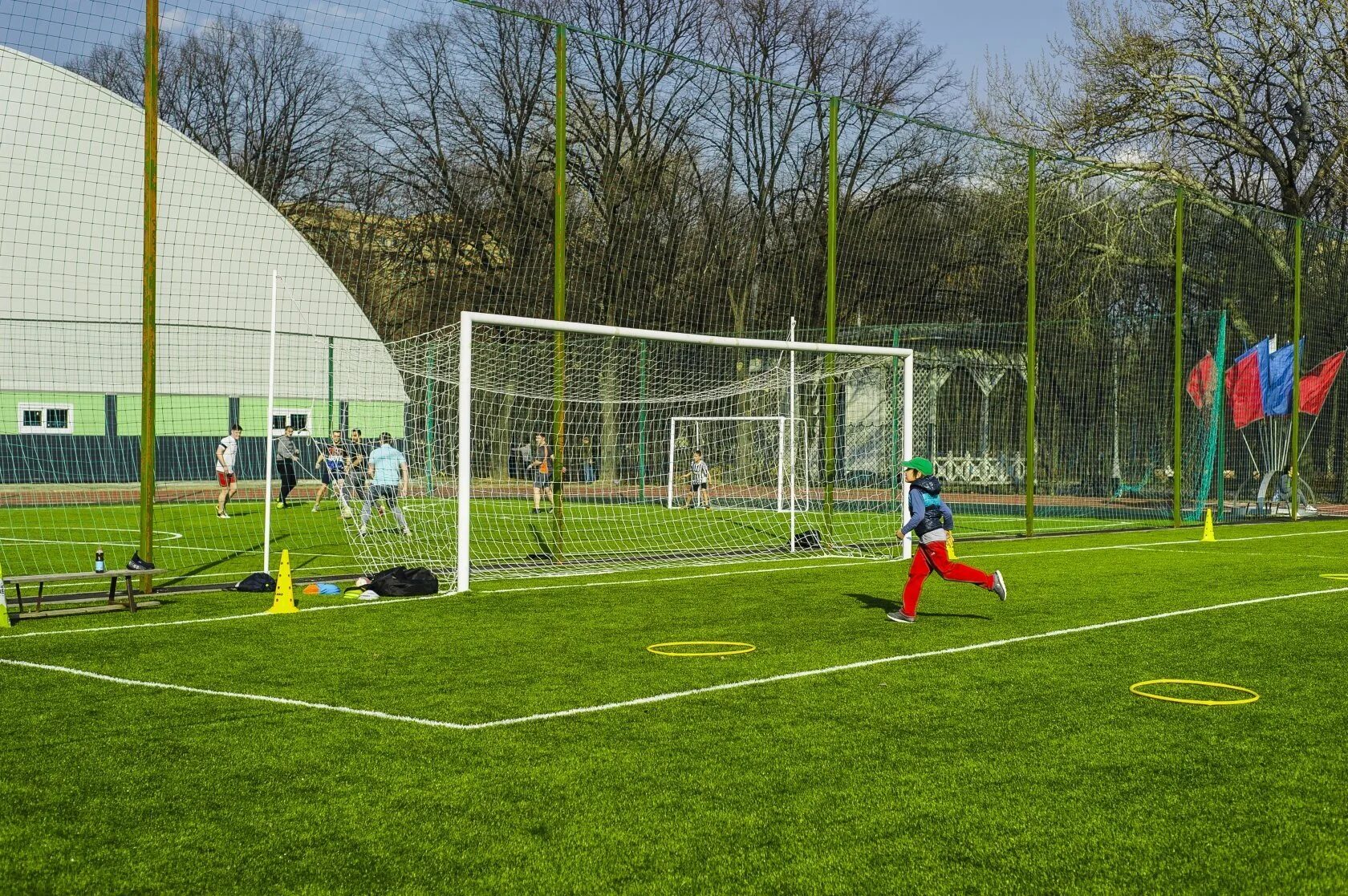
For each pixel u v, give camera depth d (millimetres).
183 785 5496
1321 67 31172
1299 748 6184
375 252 19938
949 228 22281
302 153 22328
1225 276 26328
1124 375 26281
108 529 21109
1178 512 23281
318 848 4703
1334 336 28422
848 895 4254
